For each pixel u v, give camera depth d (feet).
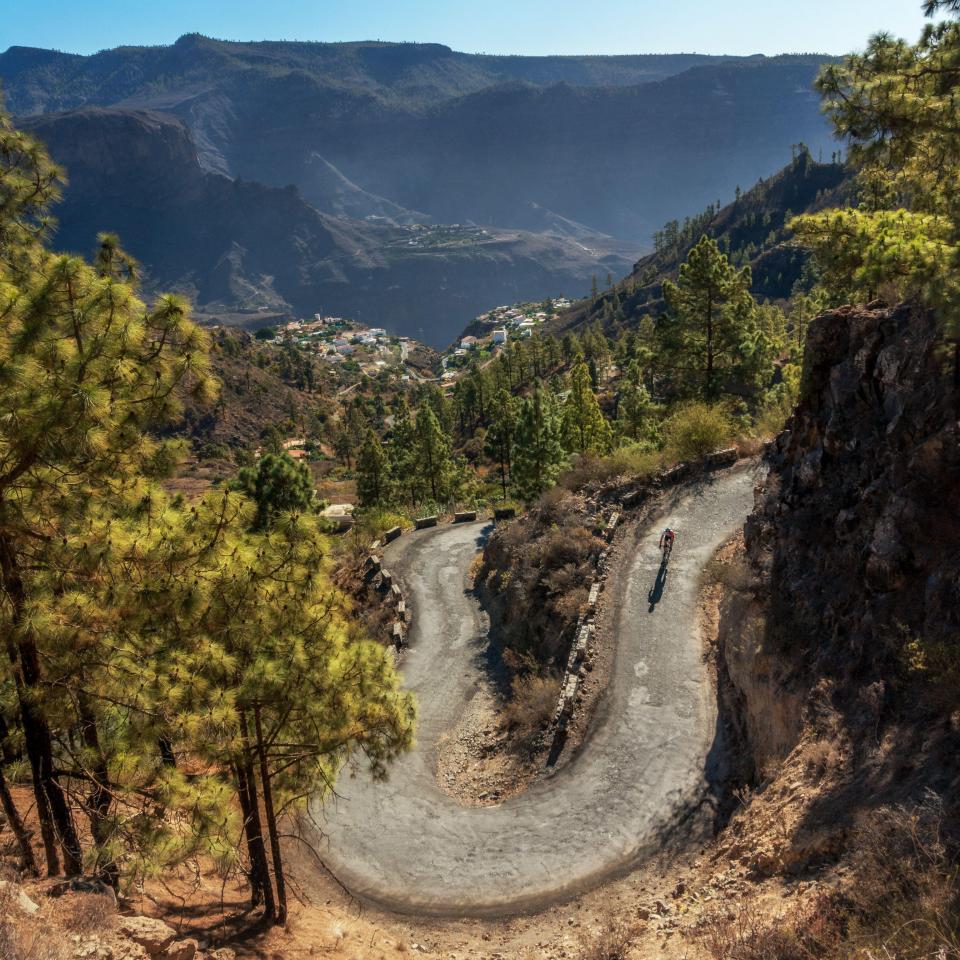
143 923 27.53
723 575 73.72
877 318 54.75
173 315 30.96
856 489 52.21
